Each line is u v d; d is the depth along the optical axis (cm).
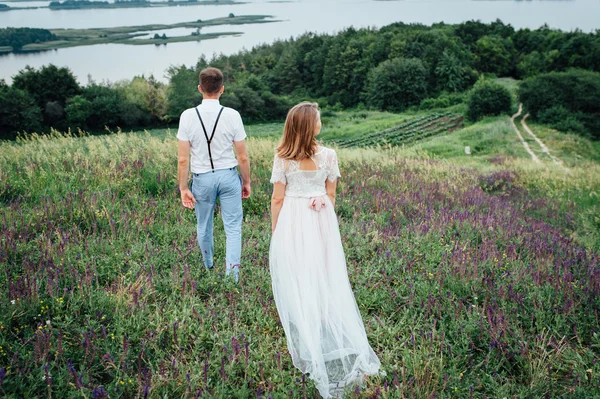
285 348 342
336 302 340
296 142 342
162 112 8938
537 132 5222
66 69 8344
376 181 919
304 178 351
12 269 407
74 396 265
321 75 12862
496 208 780
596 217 838
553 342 353
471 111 6769
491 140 4444
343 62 12006
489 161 2945
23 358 288
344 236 550
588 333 369
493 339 338
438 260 485
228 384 297
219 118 406
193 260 462
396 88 9819
